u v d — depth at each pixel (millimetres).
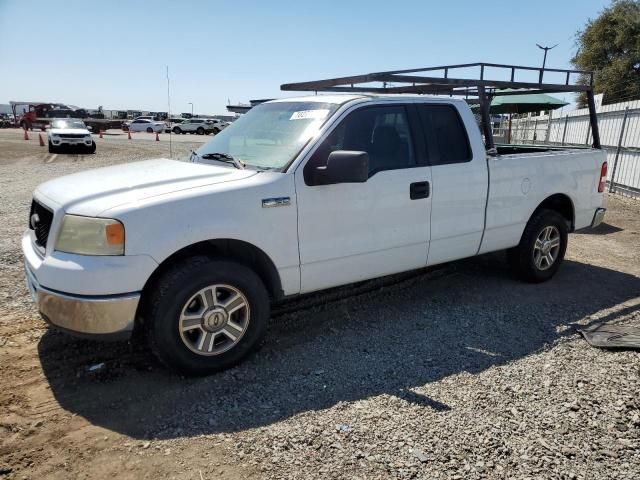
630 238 7855
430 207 4398
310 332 4223
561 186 5441
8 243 6586
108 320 3105
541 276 5484
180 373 3422
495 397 3227
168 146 27094
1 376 3416
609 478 2504
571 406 3107
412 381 3439
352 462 2613
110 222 3070
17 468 2572
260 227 3531
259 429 2898
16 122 49219
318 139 3811
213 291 3416
